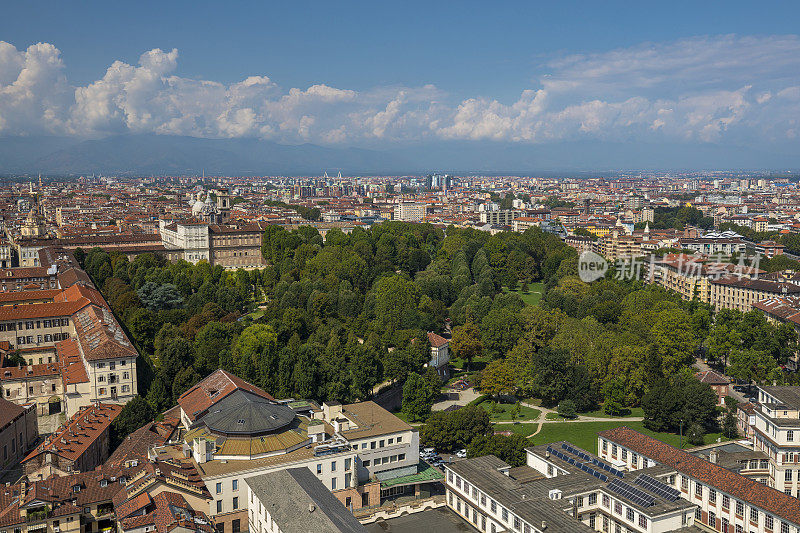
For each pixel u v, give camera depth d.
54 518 177.38
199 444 196.62
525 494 182.25
